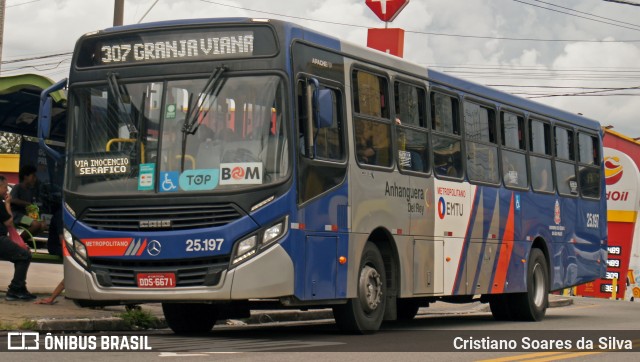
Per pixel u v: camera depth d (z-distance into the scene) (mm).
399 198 17312
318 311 22688
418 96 18406
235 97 14617
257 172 14328
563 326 20922
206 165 14477
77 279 15000
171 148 14680
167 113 14812
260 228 14211
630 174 45438
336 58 15844
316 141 14898
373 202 16484
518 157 22344
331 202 15281
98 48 15500
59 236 19344
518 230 22062
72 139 15383
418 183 17984
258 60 14609
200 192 14391
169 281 14438
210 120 14617
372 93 16844
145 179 14711
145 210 14609
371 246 16562
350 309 16172
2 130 22141
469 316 25641
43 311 17469
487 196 20641
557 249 24109
